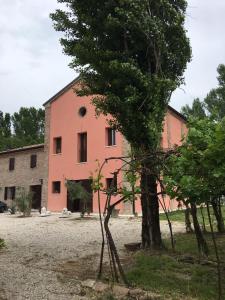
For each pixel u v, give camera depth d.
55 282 8.36
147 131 10.91
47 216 26.84
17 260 10.58
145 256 10.02
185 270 8.82
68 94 32.69
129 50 11.46
